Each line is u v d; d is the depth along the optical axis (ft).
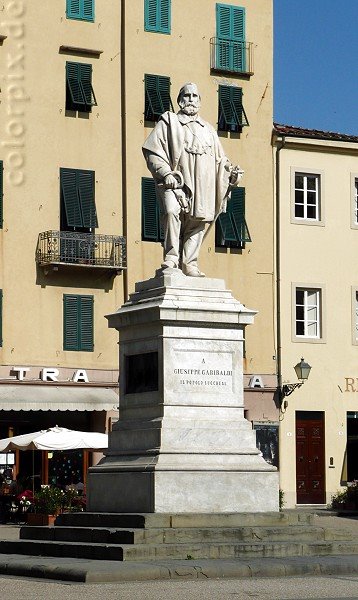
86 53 153.28
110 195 153.38
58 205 150.82
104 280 152.76
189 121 73.92
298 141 163.22
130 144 154.40
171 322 69.72
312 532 67.21
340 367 163.94
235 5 162.50
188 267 73.31
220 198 73.97
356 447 164.45
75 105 152.25
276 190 162.50
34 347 148.46
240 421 70.74
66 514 70.38
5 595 49.85
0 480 138.62
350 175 166.50
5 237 147.84
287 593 51.24
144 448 69.72
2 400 143.33
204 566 57.72
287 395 159.53
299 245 163.12
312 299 164.14
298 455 160.66
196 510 67.92
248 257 160.86
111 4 155.12
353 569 60.49
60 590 51.70
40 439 123.44
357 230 166.50
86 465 147.33
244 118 161.48
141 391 71.31
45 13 151.12
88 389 149.48
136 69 155.74
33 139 149.79
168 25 158.30
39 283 149.38
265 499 69.72
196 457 68.85
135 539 62.90
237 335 71.46
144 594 50.14
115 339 152.87
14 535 92.38
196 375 70.23
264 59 163.94
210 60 160.66
